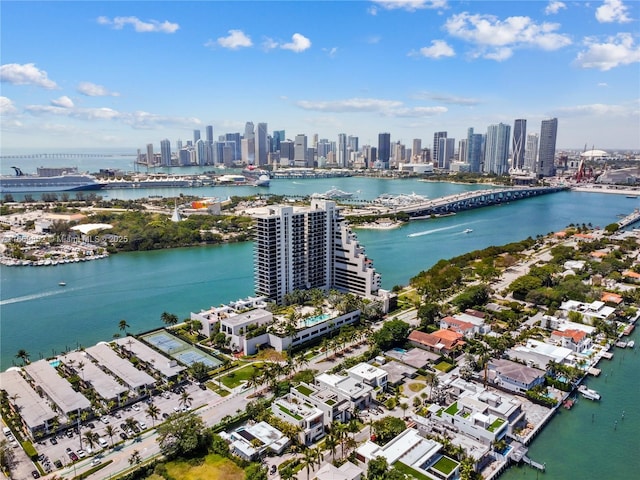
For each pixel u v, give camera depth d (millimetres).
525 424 182625
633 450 170750
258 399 195500
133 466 157875
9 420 183875
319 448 167625
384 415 188000
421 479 142250
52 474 154375
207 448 167750
